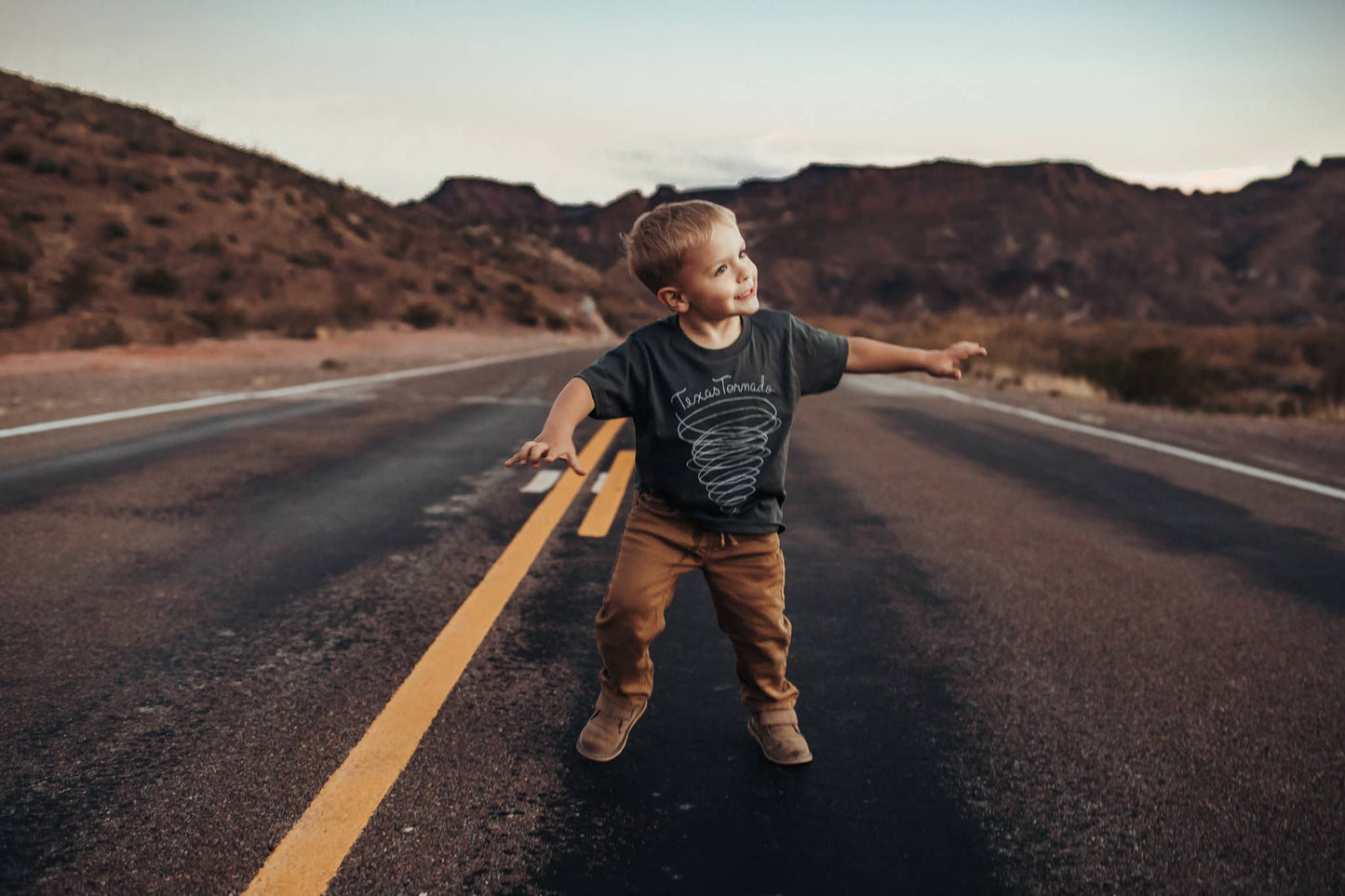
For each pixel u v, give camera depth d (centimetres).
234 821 214
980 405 1312
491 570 426
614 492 611
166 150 4300
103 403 1007
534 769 243
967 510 591
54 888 187
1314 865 207
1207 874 203
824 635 352
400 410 1024
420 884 192
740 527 231
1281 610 395
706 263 205
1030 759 255
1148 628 368
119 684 291
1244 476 745
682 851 207
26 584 388
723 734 268
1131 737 269
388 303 3753
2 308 2270
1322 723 281
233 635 336
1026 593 414
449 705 281
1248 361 2992
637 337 223
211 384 1259
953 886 196
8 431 796
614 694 250
